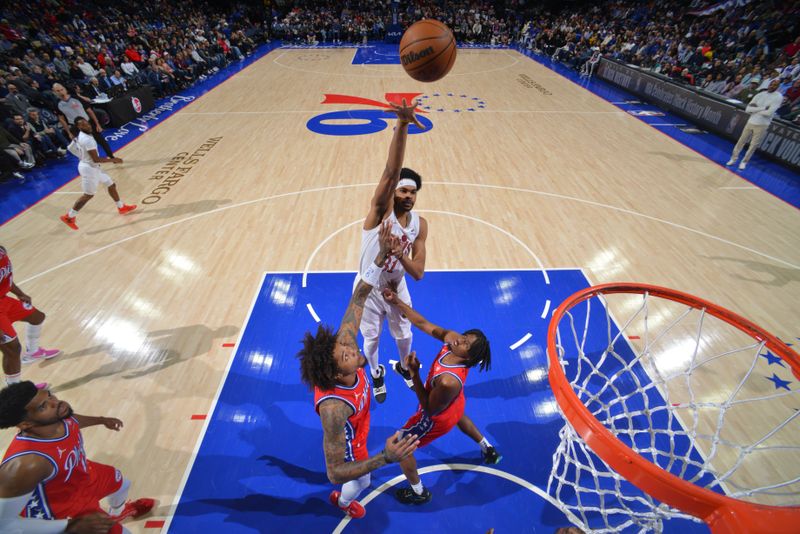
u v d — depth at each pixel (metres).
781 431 3.87
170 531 3.12
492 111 12.70
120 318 5.02
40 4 16.00
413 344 4.75
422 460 3.65
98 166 6.48
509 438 3.84
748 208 7.52
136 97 11.81
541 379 4.41
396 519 3.25
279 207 7.36
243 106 12.97
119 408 4.01
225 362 4.51
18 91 9.66
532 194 7.88
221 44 18.56
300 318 5.08
